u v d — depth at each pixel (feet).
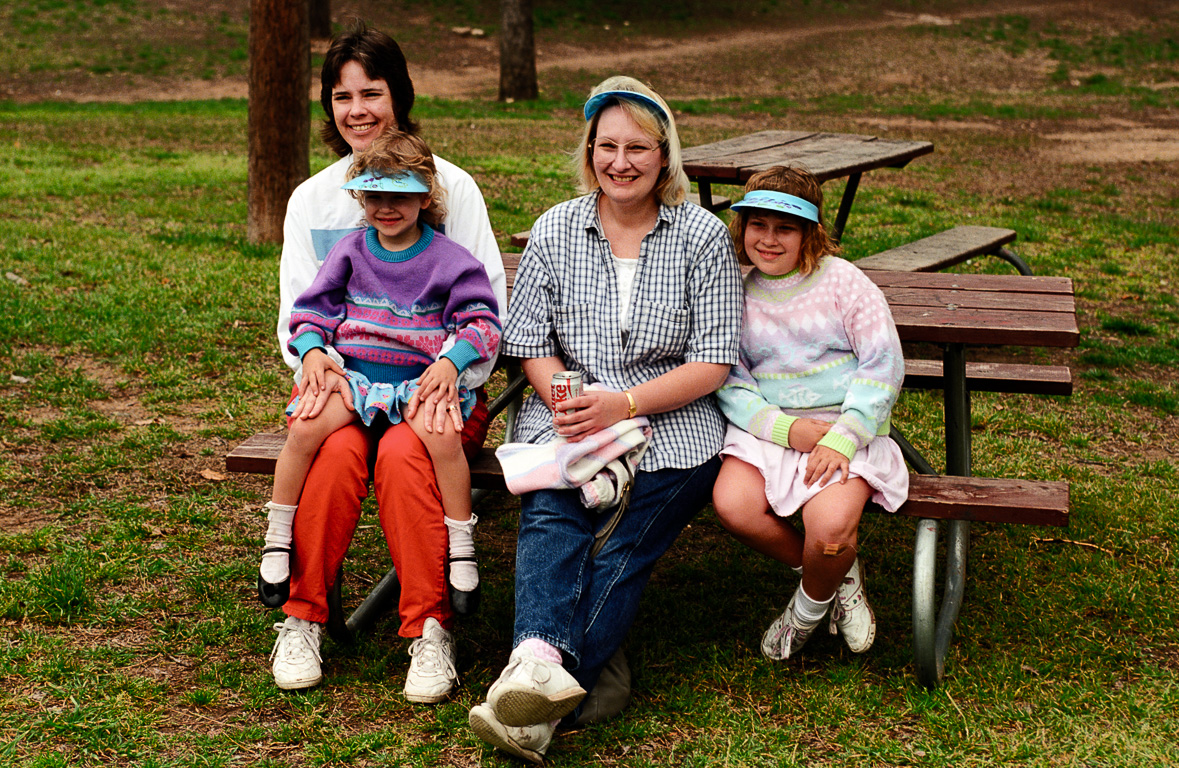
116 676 9.73
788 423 9.61
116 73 74.95
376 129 10.61
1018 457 14.97
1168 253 27.61
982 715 9.21
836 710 9.27
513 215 30.76
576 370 10.15
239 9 91.15
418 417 9.41
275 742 8.89
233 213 30.66
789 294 9.93
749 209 9.80
